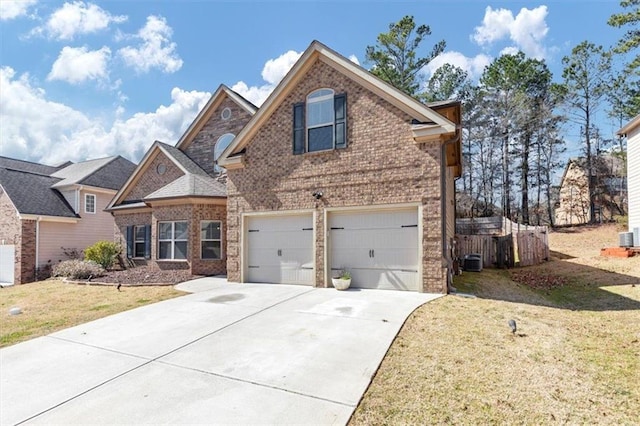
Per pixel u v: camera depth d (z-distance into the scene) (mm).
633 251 14711
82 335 6543
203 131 17812
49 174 26578
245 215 11906
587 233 23578
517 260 16703
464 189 33000
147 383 4426
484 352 5164
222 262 14461
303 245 11109
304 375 4543
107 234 23391
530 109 29297
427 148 9344
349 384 4273
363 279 10164
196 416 3631
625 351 5297
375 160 9961
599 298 9195
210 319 7316
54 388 4352
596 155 28688
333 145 10562
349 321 6836
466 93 30266
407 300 8430
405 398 3916
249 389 4203
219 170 17109
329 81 10758
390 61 26047
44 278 19594
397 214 9828
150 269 15141
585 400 3871
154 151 17266
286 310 7863
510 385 4188
